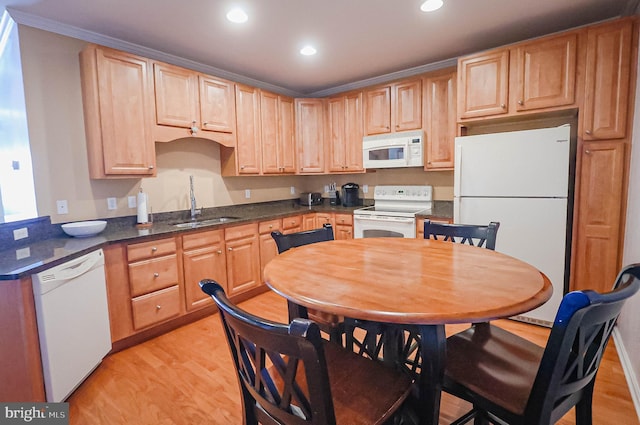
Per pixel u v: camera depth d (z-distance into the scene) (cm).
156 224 299
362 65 341
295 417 83
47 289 168
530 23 255
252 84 388
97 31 251
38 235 223
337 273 132
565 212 240
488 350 126
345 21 244
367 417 92
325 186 463
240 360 95
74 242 217
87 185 256
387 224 339
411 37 276
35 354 163
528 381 109
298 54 307
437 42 287
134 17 231
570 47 238
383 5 223
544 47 247
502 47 263
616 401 171
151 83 266
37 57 229
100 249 215
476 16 242
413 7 227
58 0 206
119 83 248
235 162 342
